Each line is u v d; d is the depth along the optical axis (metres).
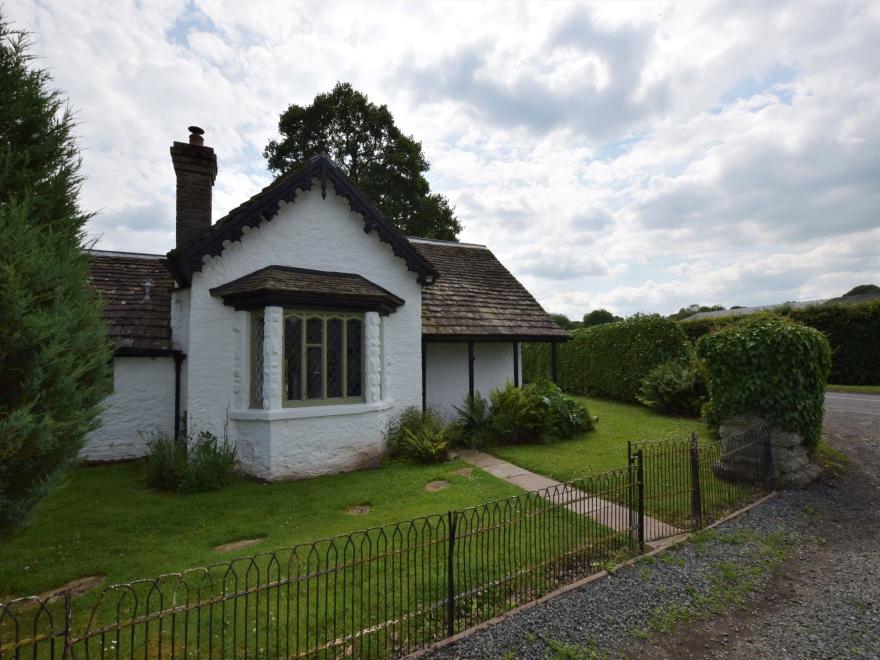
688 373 14.45
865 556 5.71
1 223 3.79
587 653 3.78
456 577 4.80
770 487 8.13
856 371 20.45
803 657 3.86
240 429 8.66
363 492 7.55
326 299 8.84
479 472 8.69
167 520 6.33
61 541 5.64
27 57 4.66
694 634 4.14
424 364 12.16
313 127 29.23
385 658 3.63
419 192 31.20
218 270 8.78
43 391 3.83
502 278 16.36
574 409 12.04
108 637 3.79
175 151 10.85
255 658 3.33
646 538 6.00
